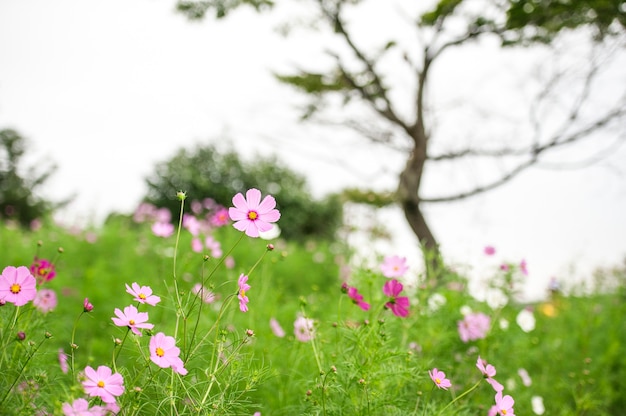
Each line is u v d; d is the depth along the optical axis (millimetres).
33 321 2236
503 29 7277
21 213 15930
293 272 6531
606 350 4340
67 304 4281
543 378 3773
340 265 6566
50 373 2080
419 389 2490
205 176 12828
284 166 13633
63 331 3400
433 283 3281
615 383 4039
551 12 6664
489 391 2969
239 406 1946
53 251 6211
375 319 2266
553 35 7207
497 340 3271
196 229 3291
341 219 12742
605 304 5480
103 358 3061
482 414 2697
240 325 2998
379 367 2148
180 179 12367
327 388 2070
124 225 8148
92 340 3410
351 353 2395
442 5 7102
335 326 2277
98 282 4848
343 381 2133
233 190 12766
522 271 3412
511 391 3072
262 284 3537
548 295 5281
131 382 1760
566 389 3645
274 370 2211
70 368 1896
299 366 2654
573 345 4531
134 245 6832
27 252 6016
